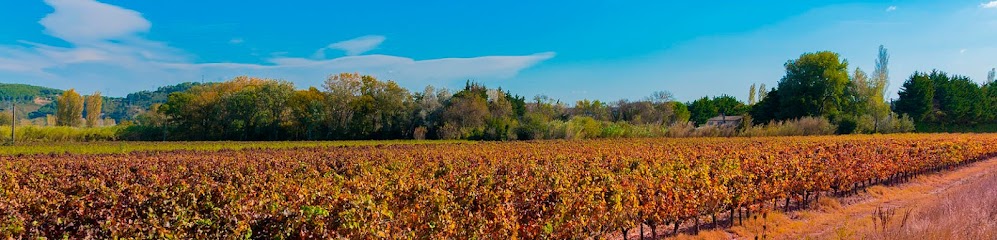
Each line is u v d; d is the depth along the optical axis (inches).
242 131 2684.5
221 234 306.5
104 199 432.1
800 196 730.8
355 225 291.9
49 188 553.0
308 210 302.8
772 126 2485.2
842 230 434.3
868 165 808.3
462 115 2568.9
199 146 1813.5
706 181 517.7
